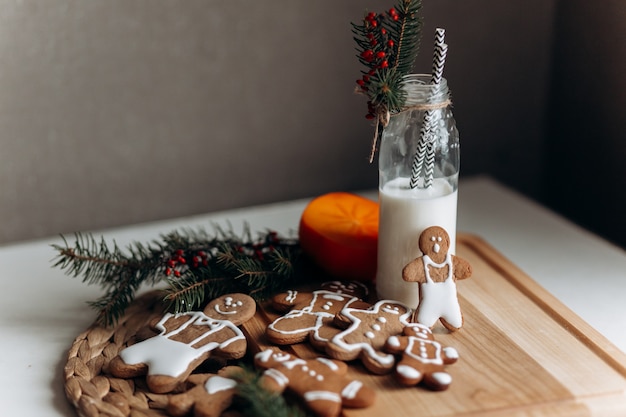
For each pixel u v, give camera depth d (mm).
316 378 653
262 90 1065
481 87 1112
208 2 1017
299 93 1075
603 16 972
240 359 747
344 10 1051
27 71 996
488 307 795
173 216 1098
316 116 1090
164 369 685
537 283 844
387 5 1056
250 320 771
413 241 764
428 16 1063
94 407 662
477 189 1114
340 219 850
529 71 1114
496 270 871
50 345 779
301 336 724
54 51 995
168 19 1013
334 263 822
